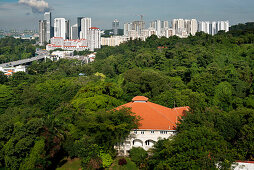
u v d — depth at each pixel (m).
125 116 47.09
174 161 35.81
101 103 60.66
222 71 90.31
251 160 41.72
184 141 37.03
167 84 79.12
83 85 86.00
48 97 80.56
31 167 40.72
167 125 48.34
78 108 59.72
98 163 44.75
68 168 48.09
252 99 65.81
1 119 54.53
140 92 76.56
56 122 51.44
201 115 45.06
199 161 34.62
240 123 43.47
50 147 45.34
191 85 78.75
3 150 42.34
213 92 74.06
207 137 37.72
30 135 42.59
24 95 84.38
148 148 49.22
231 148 42.22
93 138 46.41
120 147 50.94
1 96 80.00
